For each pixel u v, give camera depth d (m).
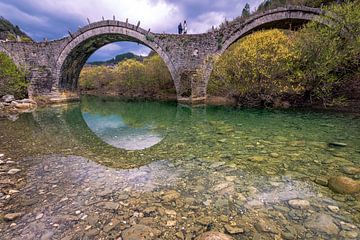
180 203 3.79
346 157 5.64
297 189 4.18
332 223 3.16
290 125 9.59
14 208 3.71
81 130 10.41
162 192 4.18
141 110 18.02
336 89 13.88
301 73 12.84
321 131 8.34
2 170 5.32
